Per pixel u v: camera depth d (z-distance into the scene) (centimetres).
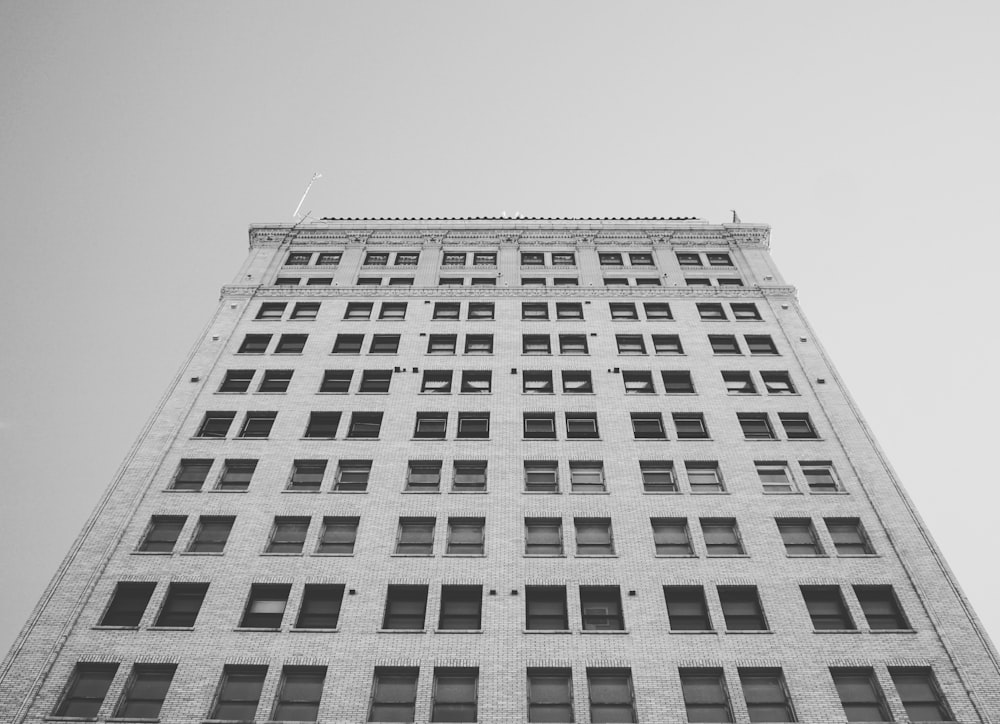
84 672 2664
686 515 3206
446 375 3972
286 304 4516
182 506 3244
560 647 2708
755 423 3712
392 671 2659
